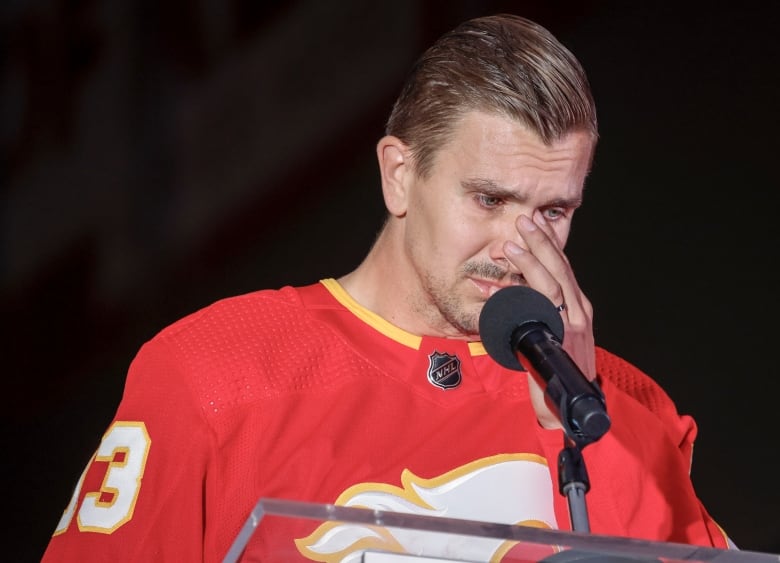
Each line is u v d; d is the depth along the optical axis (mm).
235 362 7367
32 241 12961
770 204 13883
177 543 6781
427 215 7141
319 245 13406
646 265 13789
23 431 12656
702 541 7492
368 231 13477
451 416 7449
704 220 13883
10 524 12383
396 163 7414
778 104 14125
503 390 7594
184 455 7004
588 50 14344
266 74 13438
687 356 13477
